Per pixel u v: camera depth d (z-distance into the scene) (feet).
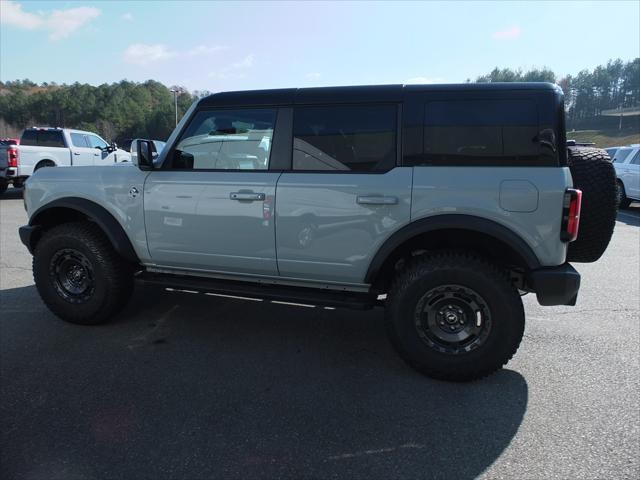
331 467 7.67
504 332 10.07
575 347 12.45
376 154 10.74
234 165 11.96
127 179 12.78
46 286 13.65
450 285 10.25
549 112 9.80
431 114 10.41
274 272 11.85
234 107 11.91
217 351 12.12
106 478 7.37
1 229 29.50
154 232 12.62
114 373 10.85
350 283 11.34
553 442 8.34
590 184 10.45
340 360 11.68
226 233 11.87
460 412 9.31
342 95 11.03
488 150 10.09
